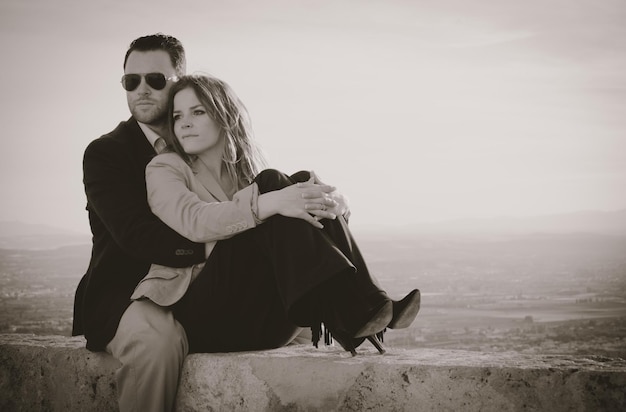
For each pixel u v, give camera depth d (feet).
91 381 7.93
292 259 6.79
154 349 7.29
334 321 6.86
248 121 8.75
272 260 7.00
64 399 8.12
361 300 6.80
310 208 6.97
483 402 6.18
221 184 8.41
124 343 7.41
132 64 9.42
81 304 8.57
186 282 7.57
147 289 7.45
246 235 7.26
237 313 7.36
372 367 6.59
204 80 8.29
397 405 6.47
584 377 5.91
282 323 7.64
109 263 8.01
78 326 8.68
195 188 7.99
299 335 8.63
